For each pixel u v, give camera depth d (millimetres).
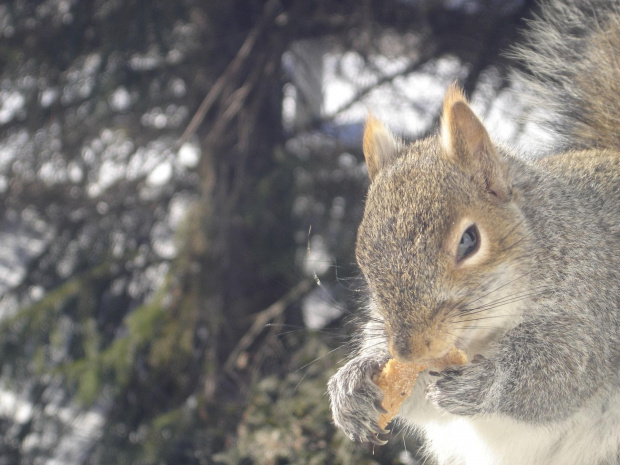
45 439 1583
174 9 1523
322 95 1701
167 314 1483
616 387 1240
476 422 1254
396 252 1218
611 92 1298
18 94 1598
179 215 1724
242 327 1551
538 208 1237
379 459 1326
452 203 1222
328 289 1396
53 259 1701
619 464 1248
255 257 1498
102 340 1583
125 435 1451
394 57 1604
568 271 1233
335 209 1486
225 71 1632
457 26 1529
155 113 1641
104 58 1501
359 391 1236
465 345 1230
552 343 1231
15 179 1665
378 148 1254
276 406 1352
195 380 1483
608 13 1325
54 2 1581
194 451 1393
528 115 1323
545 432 1241
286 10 1669
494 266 1223
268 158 1651
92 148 1654
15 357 1547
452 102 1235
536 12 1414
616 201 1250
